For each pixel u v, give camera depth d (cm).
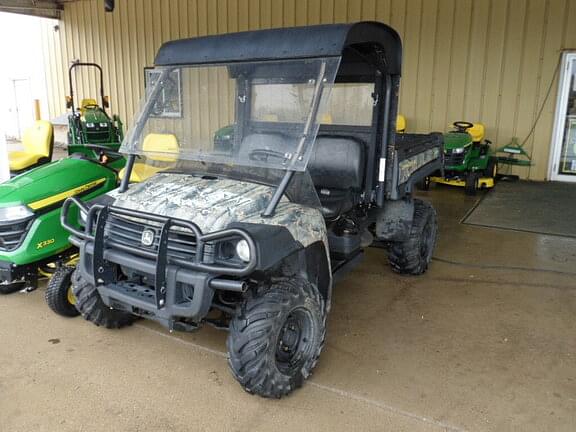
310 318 245
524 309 339
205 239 212
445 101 822
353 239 298
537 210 608
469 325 316
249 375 223
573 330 309
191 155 272
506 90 781
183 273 217
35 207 312
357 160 315
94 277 241
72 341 290
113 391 243
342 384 251
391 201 369
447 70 811
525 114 778
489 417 227
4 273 311
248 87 260
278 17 940
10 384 247
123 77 1191
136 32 1138
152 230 230
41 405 231
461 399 239
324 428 218
